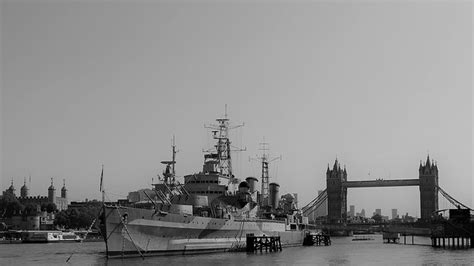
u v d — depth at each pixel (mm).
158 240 84125
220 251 97062
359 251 131375
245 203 104438
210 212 98438
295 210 143250
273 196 134875
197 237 91375
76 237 182500
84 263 86188
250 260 88188
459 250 136250
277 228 123750
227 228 97875
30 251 120812
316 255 109438
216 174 104875
